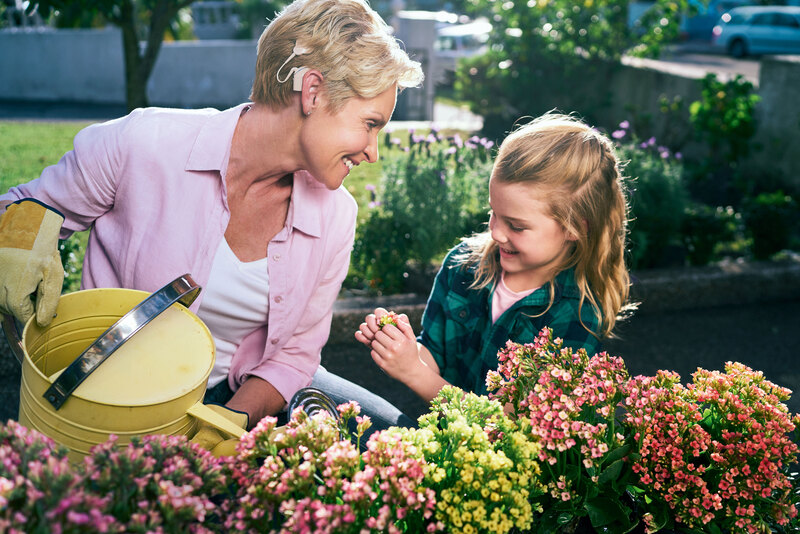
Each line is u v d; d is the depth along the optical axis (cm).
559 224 147
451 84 1462
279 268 154
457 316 175
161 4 751
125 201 150
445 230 443
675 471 106
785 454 107
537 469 104
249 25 1864
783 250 566
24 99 1322
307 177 155
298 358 165
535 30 981
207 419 102
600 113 1009
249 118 145
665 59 1983
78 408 94
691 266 515
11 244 112
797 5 2431
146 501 79
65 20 680
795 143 757
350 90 131
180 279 102
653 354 420
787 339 450
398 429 101
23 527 71
